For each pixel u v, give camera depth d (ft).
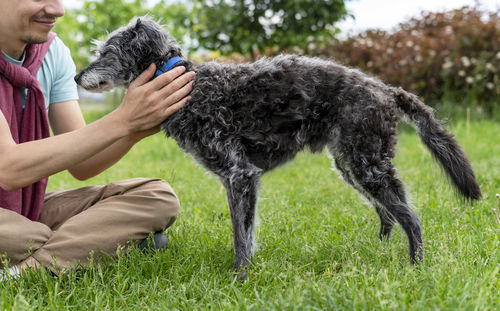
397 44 34.19
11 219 7.99
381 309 6.19
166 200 9.13
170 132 9.14
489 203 12.17
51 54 9.53
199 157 9.16
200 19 31.35
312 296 6.79
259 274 7.89
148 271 8.31
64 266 8.03
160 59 9.12
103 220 8.46
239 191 8.84
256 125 8.91
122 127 7.71
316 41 31.58
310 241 10.00
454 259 7.73
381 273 7.43
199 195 15.30
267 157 9.43
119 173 19.81
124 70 9.17
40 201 9.07
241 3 30.09
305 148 9.61
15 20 7.73
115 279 7.77
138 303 7.16
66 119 9.82
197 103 8.80
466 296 6.32
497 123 30.12
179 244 9.68
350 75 9.21
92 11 48.60
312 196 14.55
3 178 7.51
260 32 31.07
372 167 8.92
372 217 11.61
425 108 9.55
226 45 31.58
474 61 31.63
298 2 28.48
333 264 8.25
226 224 11.57
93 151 7.66
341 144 9.03
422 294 6.57
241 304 6.72
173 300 7.16
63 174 20.53
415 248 8.70
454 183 9.34
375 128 8.86
